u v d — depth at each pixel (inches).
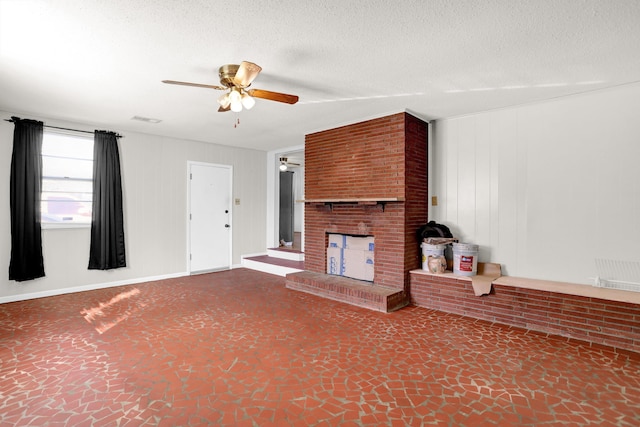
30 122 166.9
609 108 127.2
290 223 341.4
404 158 154.6
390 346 112.2
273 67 110.5
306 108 154.2
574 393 84.3
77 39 92.1
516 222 148.6
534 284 132.9
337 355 105.3
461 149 164.6
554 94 134.6
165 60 105.7
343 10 78.1
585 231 132.5
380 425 72.1
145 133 209.5
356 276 179.9
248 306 156.7
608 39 90.7
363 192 171.8
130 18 81.6
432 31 87.7
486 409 77.7
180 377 91.8
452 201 167.3
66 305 158.1
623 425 71.9
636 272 122.6
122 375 92.8
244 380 90.3
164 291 184.9
